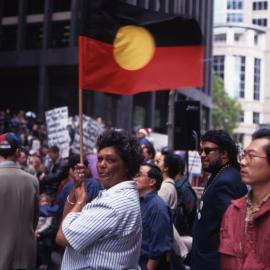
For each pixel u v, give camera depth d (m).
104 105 46.38
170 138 13.16
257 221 3.52
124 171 3.81
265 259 3.44
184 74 8.05
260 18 122.25
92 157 9.78
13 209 6.12
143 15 7.99
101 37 7.55
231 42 118.88
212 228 5.05
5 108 52.00
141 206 6.20
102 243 3.58
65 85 48.72
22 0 48.97
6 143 6.21
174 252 6.68
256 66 118.94
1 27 50.16
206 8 73.00
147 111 52.44
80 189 4.46
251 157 3.64
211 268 5.01
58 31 48.00
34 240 6.34
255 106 117.81
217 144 5.27
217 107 88.75
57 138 15.34
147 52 7.97
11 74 51.56
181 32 8.08
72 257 3.66
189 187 8.41
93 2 7.52
